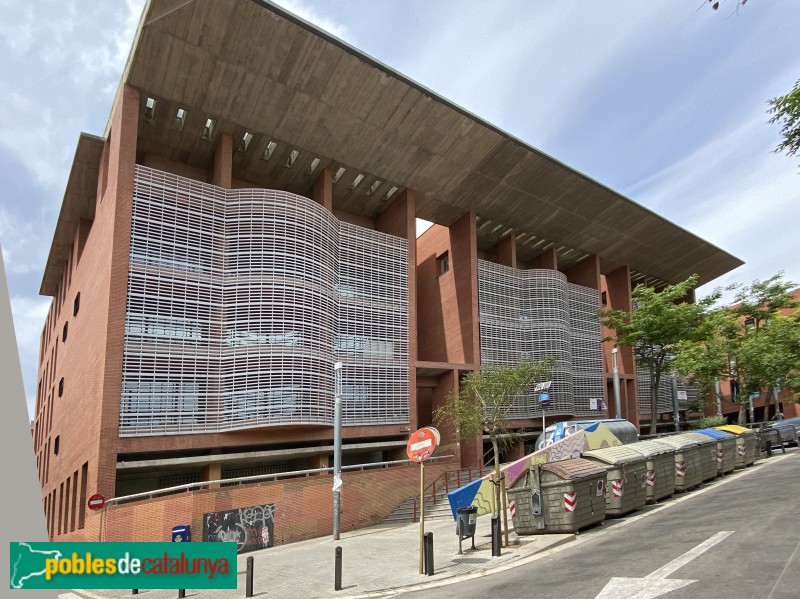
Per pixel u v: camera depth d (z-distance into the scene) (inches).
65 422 1082.7
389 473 893.2
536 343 1397.6
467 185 1235.2
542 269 1467.8
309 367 892.6
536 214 1397.6
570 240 1562.5
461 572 419.8
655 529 466.9
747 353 1212.5
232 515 693.9
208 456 829.2
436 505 869.8
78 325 1032.8
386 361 1096.2
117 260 788.0
